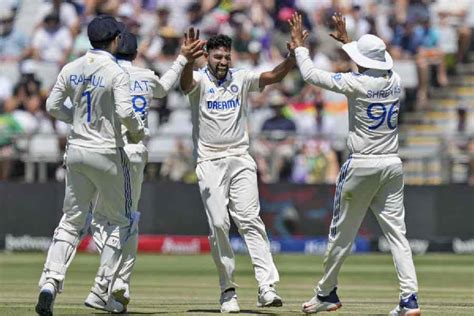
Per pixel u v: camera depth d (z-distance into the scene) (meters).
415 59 72.44
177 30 71.38
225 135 27.22
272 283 26.59
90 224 27.94
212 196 27.06
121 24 27.75
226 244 27.00
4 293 34.78
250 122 66.94
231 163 27.22
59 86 25.16
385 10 73.44
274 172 62.22
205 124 27.28
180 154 62.16
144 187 61.62
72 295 34.12
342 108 68.50
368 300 33.03
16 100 67.94
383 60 24.98
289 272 48.78
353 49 25.16
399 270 24.80
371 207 25.55
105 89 24.69
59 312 26.59
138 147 27.81
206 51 27.58
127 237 25.81
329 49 71.00
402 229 25.11
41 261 54.59
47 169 61.53
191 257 59.06
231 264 26.92
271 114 67.00
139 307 28.77
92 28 24.92
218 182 27.11
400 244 24.97
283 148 62.28
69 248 25.09
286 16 71.62
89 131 24.92
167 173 62.16
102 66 24.72
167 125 67.19
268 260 26.91
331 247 25.73
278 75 27.38
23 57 70.12
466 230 62.47
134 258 26.23
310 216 61.94
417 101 71.81
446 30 73.44
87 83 24.78
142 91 27.48
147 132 25.16
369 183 24.98
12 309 27.31
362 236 63.06
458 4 74.06
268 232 61.97
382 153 24.92
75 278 43.59
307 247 61.94
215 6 72.06
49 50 70.31
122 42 27.64
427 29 73.19
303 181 62.41
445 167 62.53
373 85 24.73
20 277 43.94
